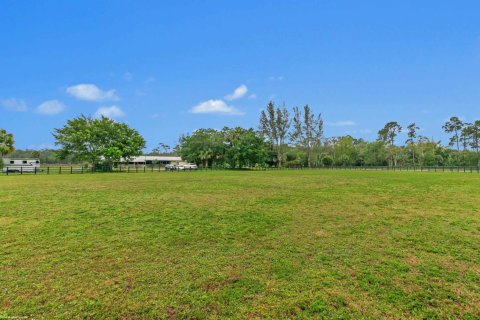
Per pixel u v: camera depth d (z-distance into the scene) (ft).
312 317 10.44
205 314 10.66
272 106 208.33
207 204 34.47
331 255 16.71
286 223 24.68
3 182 67.21
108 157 143.84
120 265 15.17
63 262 15.55
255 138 185.68
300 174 108.47
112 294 12.04
